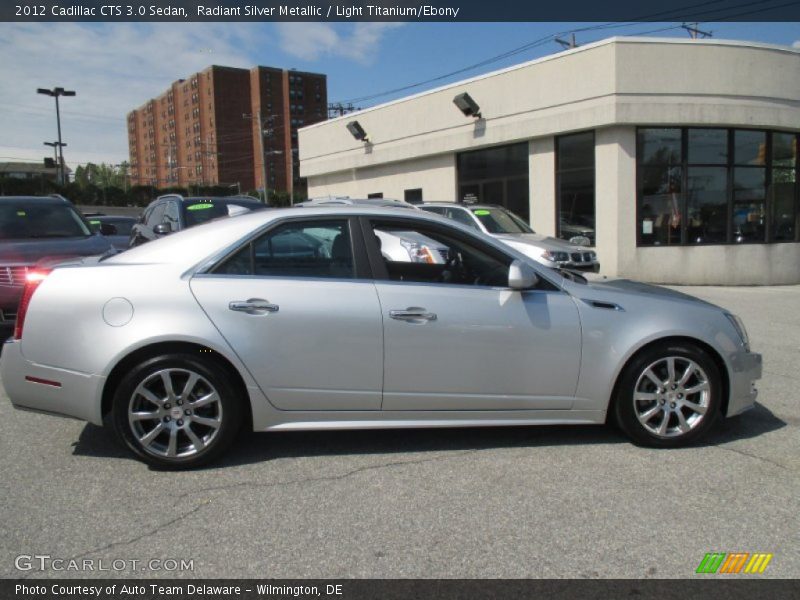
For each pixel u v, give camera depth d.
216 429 3.95
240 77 104.38
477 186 17.56
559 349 4.16
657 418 4.32
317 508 3.47
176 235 4.19
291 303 3.96
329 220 4.20
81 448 4.34
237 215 4.28
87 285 3.95
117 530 3.23
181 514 3.40
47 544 3.10
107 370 3.84
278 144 106.50
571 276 4.79
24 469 3.98
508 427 4.77
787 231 15.45
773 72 14.45
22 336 3.99
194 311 3.88
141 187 69.25
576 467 4.00
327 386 4.01
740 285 14.89
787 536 3.17
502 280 4.28
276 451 4.28
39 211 8.55
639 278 14.37
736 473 3.91
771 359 7.00
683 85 13.94
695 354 4.27
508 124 16.08
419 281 4.19
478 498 3.58
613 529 3.24
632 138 14.09
